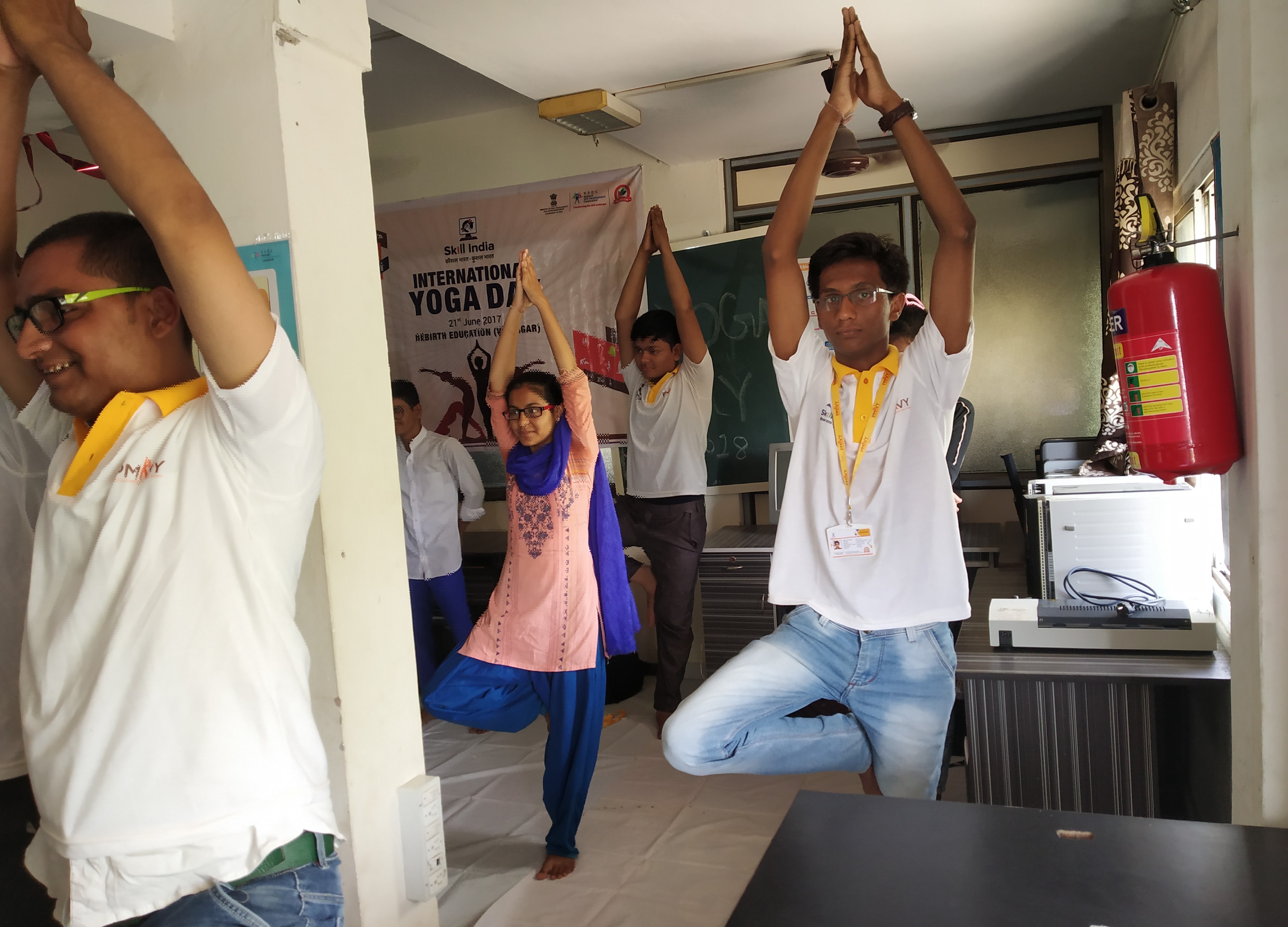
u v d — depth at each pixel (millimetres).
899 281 1964
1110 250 4137
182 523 951
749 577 3971
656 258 4621
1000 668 2203
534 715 2844
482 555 4438
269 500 990
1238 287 1633
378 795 1964
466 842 2875
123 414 987
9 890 1548
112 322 1006
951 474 2914
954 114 4113
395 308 4723
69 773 903
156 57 1906
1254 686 1593
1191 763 2469
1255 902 771
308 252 1859
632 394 4047
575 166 4652
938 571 1867
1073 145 4176
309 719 1015
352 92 1996
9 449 1504
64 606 974
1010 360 4363
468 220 4570
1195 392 1635
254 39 1821
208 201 888
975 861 858
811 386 2023
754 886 836
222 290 871
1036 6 2955
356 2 1985
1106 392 3293
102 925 904
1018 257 4324
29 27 910
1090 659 2238
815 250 4523
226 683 936
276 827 941
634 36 3055
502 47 3133
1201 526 2324
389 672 2014
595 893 2502
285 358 943
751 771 1948
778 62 3316
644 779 3299
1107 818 924
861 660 1900
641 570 4043
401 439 3852
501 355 2877
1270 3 1482
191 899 934
